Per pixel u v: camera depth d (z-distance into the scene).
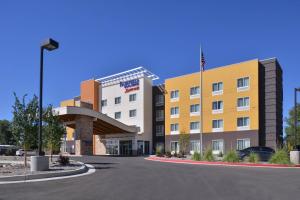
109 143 74.75
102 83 78.00
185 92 64.94
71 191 12.73
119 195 11.95
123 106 73.62
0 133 94.50
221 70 59.50
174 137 65.88
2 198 11.20
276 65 55.56
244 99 56.16
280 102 56.97
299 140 57.78
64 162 24.14
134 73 72.62
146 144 70.12
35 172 18.09
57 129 27.09
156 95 71.38
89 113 56.25
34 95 23.17
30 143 22.77
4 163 26.64
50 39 20.08
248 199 11.44
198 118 62.25
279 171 21.28
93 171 20.62
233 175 18.50
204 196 11.91
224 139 57.84
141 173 19.39
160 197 11.64
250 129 54.88
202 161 30.20
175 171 20.67
